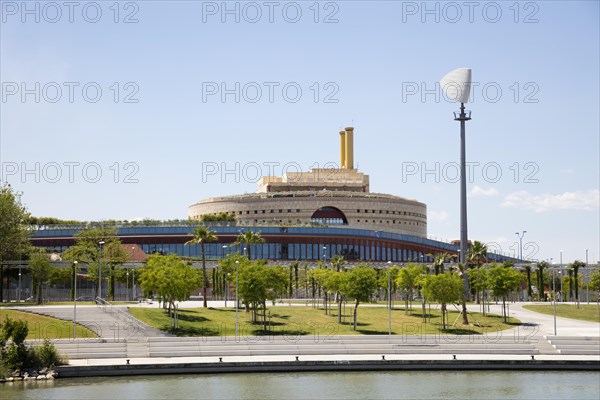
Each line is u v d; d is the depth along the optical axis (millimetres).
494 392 85438
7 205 144500
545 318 150875
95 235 191875
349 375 94625
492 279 144500
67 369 91438
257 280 122000
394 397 82375
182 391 83688
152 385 86812
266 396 81875
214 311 139000
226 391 84000
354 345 107250
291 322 130625
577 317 154000
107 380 89812
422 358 100688
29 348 93000
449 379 92750
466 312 148125
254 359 99000
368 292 127188
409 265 156750
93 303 146375
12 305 138375
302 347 105500
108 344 102812
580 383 90812
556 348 109500
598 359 101062
